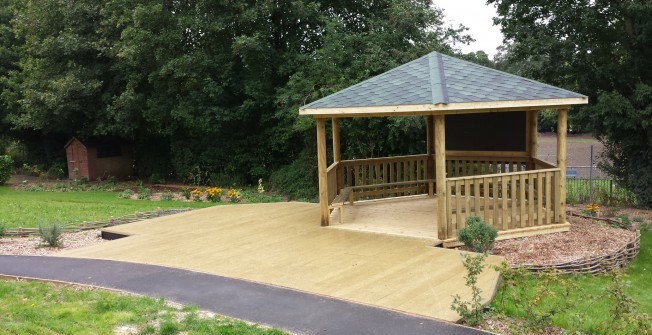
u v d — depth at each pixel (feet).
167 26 65.41
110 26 68.08
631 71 52.54
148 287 21.48
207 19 62.49
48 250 30.50
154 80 67.92
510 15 58.34
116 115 69.31
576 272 24.03
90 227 37.40
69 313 18.72
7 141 98.58
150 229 33.27
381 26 63.62
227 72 65.00
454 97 26.23
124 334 16.70
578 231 30.91
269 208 39.14
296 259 24.86
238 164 71.46
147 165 82.79
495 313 17.74
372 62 57.88
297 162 64.49
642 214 49.03
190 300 19.74
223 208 39.83
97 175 80.12
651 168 52.47
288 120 63.31
